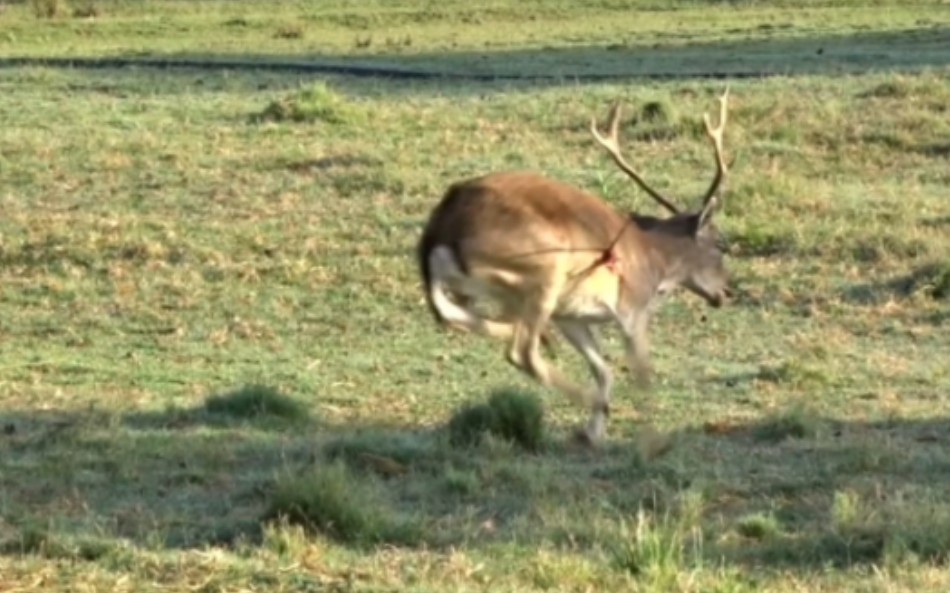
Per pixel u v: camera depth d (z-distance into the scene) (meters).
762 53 90.12
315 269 48.12
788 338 42.81
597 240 29.73
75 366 40.94
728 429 33.91
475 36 108.94
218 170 58.41
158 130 65.88
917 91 66.06
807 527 26.70
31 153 61.31
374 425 34.78
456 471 29.42
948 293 45.34
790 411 33.97
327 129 64.94
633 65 85.75
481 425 32.22
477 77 81.94
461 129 64.56
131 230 51.38
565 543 25.09
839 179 57.44
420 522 26.11
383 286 47.03
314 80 80.94
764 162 58.75
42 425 34.16
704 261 32.12
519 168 58.03
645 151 60.03
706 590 22.42
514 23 117.94
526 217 28.73
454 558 23.41
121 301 46.56
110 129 66.31
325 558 23.45
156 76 84.50
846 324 43.91
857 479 29.58
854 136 60.78
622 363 40.78
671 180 55.81
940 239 48.81
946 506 27.06
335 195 55.34
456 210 28.88
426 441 32.12
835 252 48.31
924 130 61.22
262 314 45.44
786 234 49.28
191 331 44.28
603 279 30.08
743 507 28.03
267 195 55.28
